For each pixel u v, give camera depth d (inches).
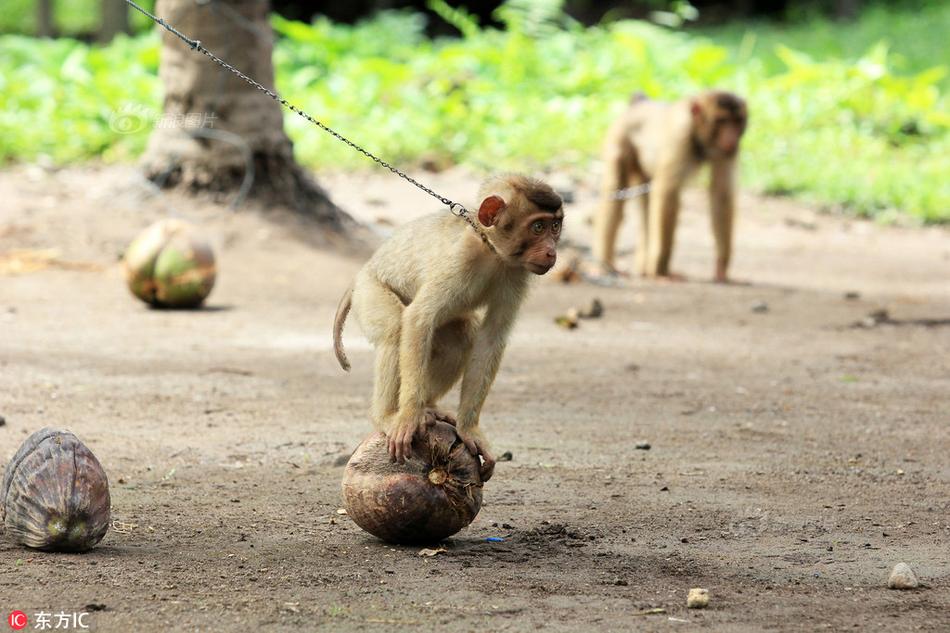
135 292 557.3
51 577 224.1
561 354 494.0
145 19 1504.7
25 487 240.1
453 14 1304.1
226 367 449.1
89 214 683.4
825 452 353.7
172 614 207.2
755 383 450.6
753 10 1879.9
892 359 502.0
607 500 299.1
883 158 1002.7
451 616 210.4
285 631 200.8
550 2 1248.8
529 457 340.2
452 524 253.8
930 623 213.5
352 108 998.4
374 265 272.7
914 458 349.1
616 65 1140.5
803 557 255.9
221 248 652.1
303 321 544.4
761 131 1031.0
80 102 943.7
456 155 942.4
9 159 879.1
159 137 696.4
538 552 255.0
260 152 688.4
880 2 1711.4
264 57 688.4
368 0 1772.9
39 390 400.8
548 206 253.4
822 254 794.8
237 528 266.8
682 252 794.8
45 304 554.3
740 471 330.6
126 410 381.4
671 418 393.4
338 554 248.1
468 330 276.5
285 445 346.9
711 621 211.9
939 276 733.3
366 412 389.4
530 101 1047.0
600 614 213.9
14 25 1676.9
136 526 265.4
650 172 694.5
